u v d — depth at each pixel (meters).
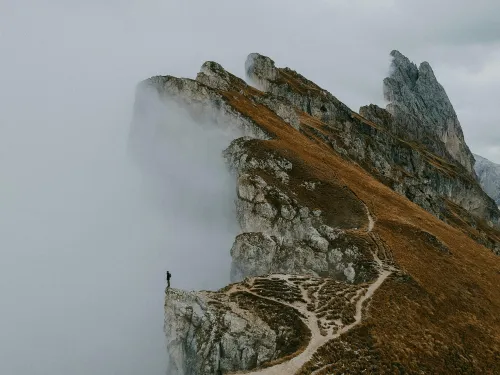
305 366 37.75
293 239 72.50
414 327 50.03
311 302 49.59
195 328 44.03
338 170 111.00
